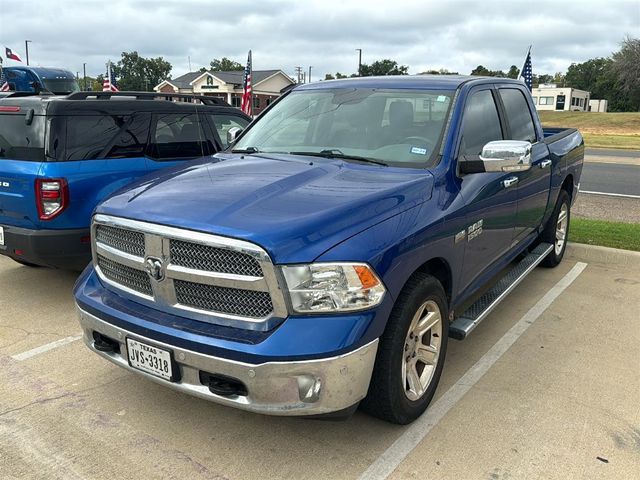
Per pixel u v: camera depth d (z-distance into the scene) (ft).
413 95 13.23
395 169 11.48
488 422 10.89
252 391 8.59
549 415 11.14
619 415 11.16
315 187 10.25
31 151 16.49
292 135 13.82
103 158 17.52
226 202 9.52
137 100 18.78
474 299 14.15
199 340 8.82
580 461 9.72
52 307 16.94
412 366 10.59
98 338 10.72
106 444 10.21
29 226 16.46
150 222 9.41
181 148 20.10
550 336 14.97
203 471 9.49
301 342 8.43
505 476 9.34
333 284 8.62
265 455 9.92
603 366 13.26
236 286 8.75
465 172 11.91
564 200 20.47
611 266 21.30
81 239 16.80
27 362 13.35
